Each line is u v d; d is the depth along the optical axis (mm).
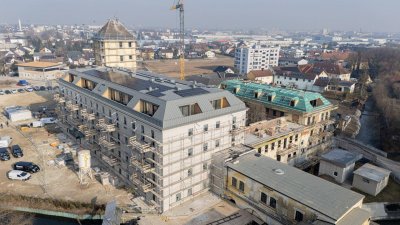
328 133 93875
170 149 57031
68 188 67562
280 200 52188
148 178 61062
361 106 149000
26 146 90188
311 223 45656
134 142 60219
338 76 195875
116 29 137375
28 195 64062
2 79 191000
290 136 80250
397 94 141750
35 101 143250
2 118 116188
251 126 78312
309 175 56969
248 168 59688
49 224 60250
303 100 85312
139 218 57344
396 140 101375
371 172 71938
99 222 60500
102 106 74062
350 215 46438
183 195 62188
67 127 99125
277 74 192625
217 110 63938
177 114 57062
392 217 63969
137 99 63031
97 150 80438
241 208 60531
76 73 90688
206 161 64562
